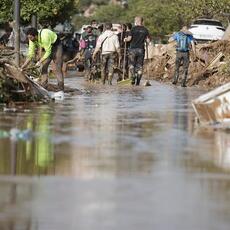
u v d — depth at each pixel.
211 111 26.45
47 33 40.59
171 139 23.83
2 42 71.88
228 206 15.91
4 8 71.56
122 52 58.66
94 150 21.67
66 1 81.50
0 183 17.66
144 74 64.50
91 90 45.69
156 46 66.50
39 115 29.66
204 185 17.67
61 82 42.03
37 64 40.53
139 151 21.62
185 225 14.62
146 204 16.02
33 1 72.50
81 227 14.46
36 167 19.31
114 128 26.17
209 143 23.14
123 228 14.42
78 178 18.20
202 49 57.12
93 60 57.53
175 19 106.88
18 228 14.41
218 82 51.94
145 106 34.38
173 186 17.55
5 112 30.42
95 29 60.47
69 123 27.28
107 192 16.92
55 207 15.72
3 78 32.59
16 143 22.64
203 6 91.12
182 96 41.31
